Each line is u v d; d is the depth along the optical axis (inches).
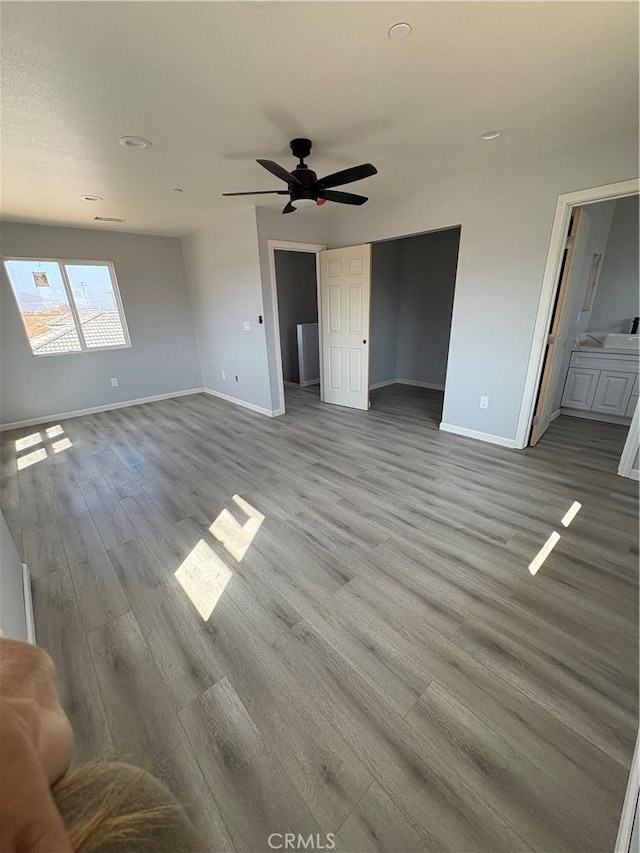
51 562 82.4
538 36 58.3
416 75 68.2
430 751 45.0
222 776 43.1
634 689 51.7
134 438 161.6
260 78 67.7
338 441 150.4
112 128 84.0
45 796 18.8
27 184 116.6
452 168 117.6
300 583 73.6
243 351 193.2
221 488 114.3
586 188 102.0
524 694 51.4
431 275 221.6
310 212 168.4
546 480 112.5
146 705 51.3
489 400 139.4
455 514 95.7
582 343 175.6
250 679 54.6
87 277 192.4
